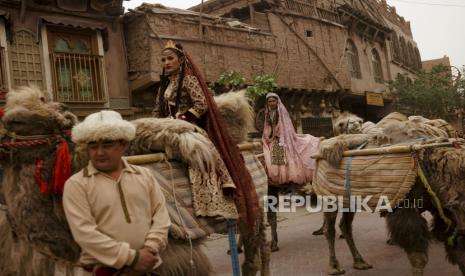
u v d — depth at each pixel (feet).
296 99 57.67
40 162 9.06
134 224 7.95
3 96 10.18
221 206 10.52
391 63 86.48
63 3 36.94
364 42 75.36
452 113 85.30
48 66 35.53
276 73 52.75
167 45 12.37
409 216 13.89
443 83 81.25
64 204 7.89
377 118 79.92
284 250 22.70
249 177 12.07
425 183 13.56
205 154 10.41
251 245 13.99
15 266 9.20
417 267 13.85
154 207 8.43
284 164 22.44
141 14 39.73
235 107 13.94
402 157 14.12
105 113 8.12
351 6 71.97
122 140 8.09
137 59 40.45
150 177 8.63
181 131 10.55
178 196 10.07
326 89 60.29
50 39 36.27
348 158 15.76
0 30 33.12
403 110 79.36
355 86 69.97
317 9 64.18
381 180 14.42
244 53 49.06
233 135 14.01
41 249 8.97
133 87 40.52
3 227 9.55
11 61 33.65
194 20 44.21
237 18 59.47
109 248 7.47
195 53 43.65
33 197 9.01
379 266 18.31
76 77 37.11
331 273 17.70
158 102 12.85
